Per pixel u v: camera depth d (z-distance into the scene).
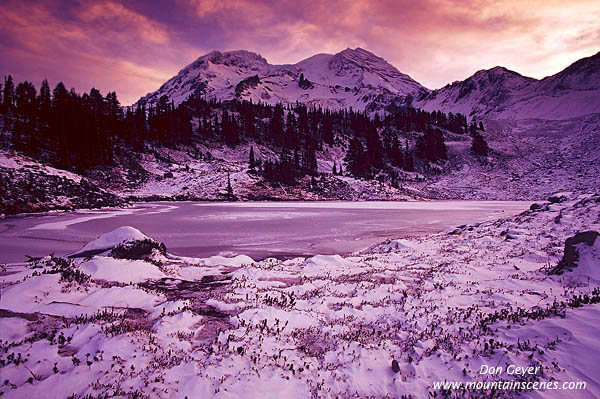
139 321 7.95
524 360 5.52
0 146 65.81
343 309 9.70
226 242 26.81
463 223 40.62
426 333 7.62
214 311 9.16
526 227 23.86
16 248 22.62
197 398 4.86
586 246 12.16
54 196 51.12
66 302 8.75
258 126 159.38
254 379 5.45
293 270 15.59
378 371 5.95
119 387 4.88
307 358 6.46
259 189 93.62
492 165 138.50
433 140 148.38
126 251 15.54
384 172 132.62
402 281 13.26
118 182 82.69
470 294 10.86
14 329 6.53
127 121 107.25
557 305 8.17
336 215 50.84
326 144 157.25
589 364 5.02
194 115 160.12
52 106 82.38
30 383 4.86
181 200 80.31
